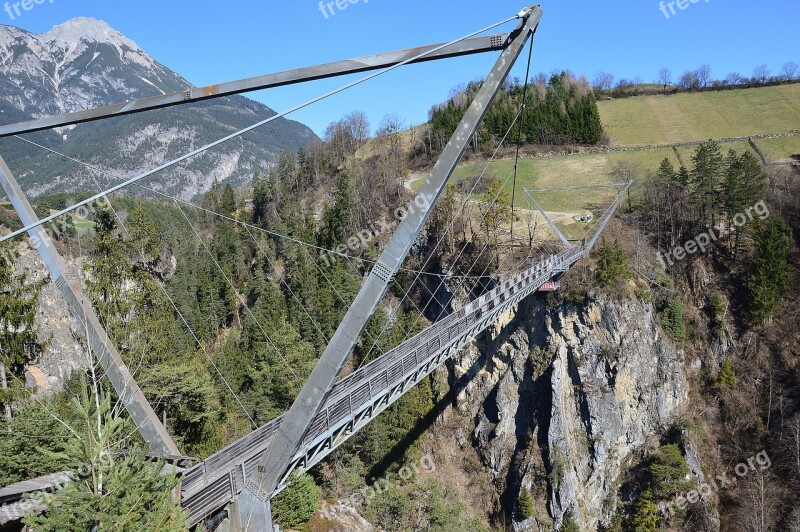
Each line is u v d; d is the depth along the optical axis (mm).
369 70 13273
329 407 19938
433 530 39906
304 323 59188
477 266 61719
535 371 52562
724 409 52250
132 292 39031
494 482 52781
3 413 29797
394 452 52312
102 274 37969
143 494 11133
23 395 28609
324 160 108000
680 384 52750
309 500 35406
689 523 45781
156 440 17094
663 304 55781
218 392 45844
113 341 31094
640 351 50500
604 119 109750
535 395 52500
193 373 32406
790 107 100812
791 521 43062
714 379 53938
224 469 16766
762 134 91125
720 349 54688
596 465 48906
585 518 48188
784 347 52469
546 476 49094
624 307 50281
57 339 46969
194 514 14945
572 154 95125
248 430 38625
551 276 51500
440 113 103688
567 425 49906
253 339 57375
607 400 49656
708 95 113688
